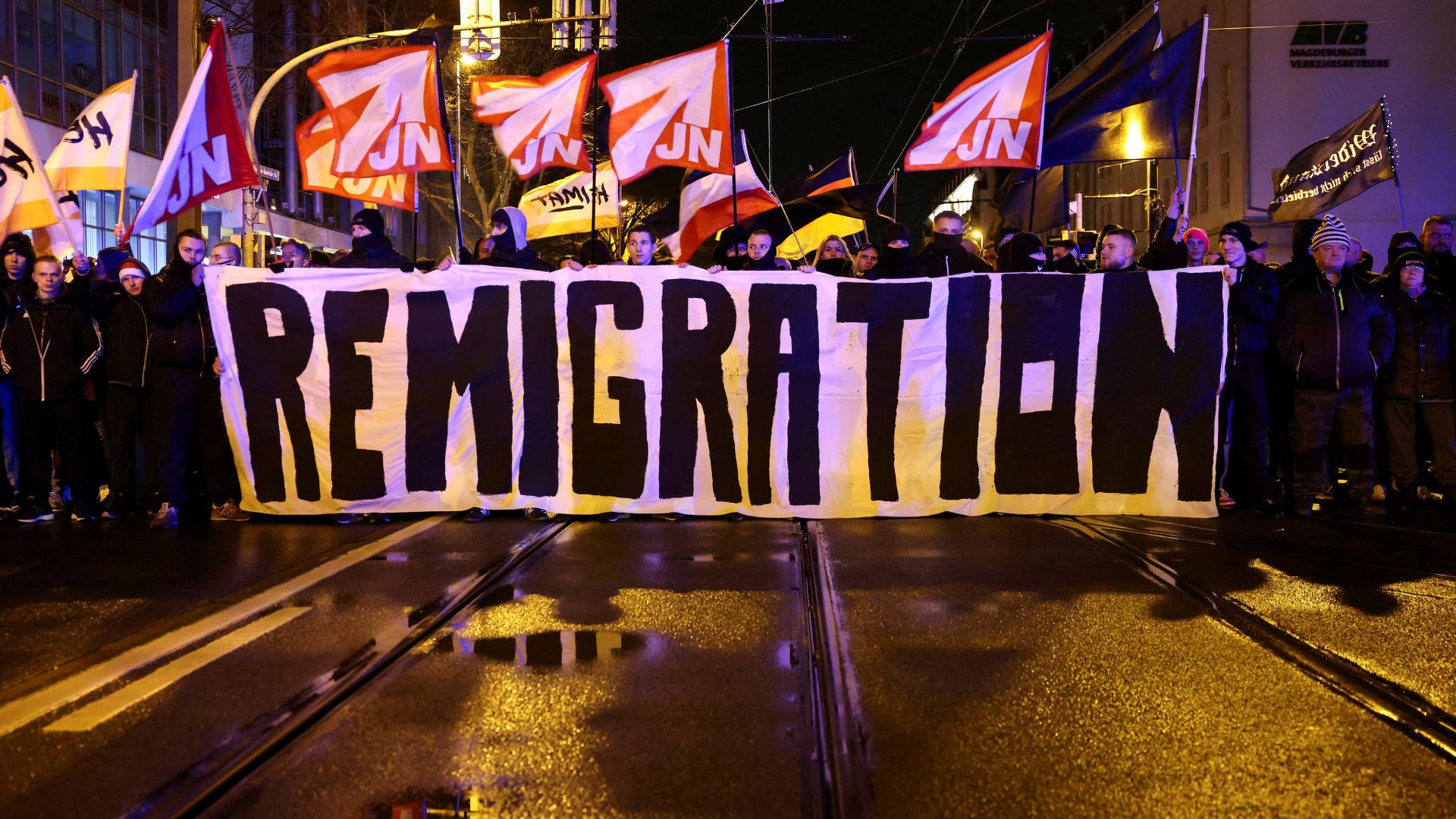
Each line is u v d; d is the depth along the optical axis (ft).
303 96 97.45
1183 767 10.15
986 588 17.08
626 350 24.67
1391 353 25.07
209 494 25.09
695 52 26.58
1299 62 129.70
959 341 24.52
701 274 24.72
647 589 17.17
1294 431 24.70
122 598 16.97
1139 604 15.98
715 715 11.53
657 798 9.55
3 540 22.27
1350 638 14.16
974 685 12.44
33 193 27.17
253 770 10.19
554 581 17.83
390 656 13.58
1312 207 35.27
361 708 11.79
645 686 12.47
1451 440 25.14
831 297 24.61
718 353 24.64
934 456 24.52
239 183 26.96
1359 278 24.98
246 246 40.98
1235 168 133.08
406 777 10.02
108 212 83.92
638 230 26.21
